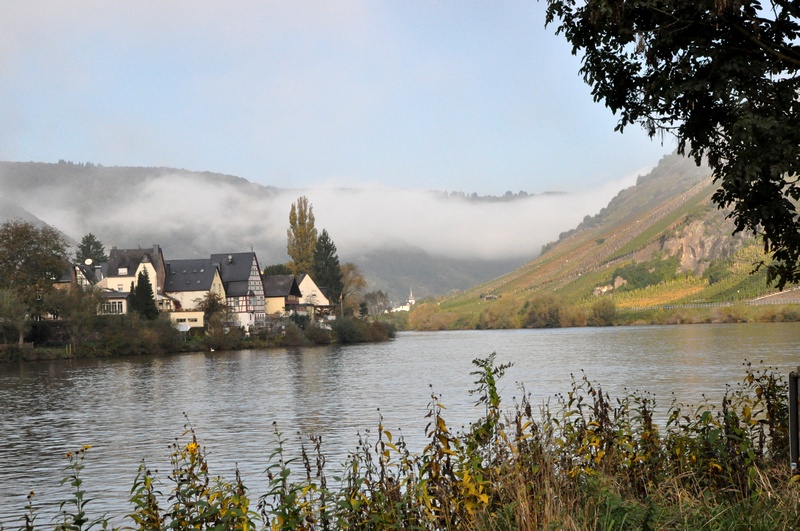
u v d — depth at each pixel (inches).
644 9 423.5
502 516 339.6
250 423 1502.2
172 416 1668.3
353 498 362.3
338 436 1249.4
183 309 5644.7
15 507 893.8
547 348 3951.8
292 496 355.3
